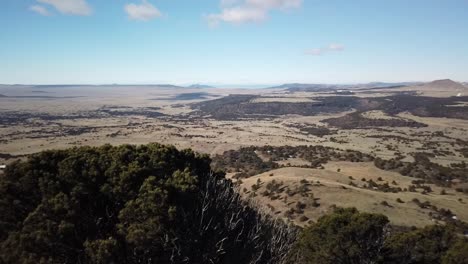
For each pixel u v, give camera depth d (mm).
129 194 20094
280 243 21703
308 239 24422
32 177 20344
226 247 19016
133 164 21828
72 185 20297
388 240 25531
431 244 24844
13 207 19359
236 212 21266
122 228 18531
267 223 22688
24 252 16828
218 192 22141
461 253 22875
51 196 19484
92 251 16938
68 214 18359
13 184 20000
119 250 17438
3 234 18469
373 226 23922
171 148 25172
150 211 18500
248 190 62469
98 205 20578
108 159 22297
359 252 23156
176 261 17688
